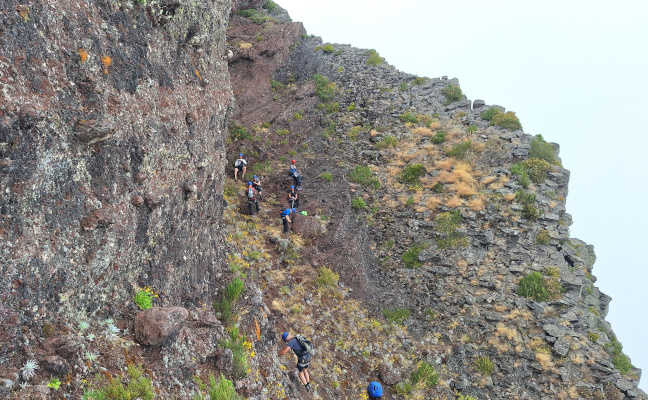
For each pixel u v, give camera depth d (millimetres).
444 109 25578
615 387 12445
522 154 20703
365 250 17375
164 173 7047
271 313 11523
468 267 16375
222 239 11531
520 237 17047
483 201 18594
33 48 4445
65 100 4797
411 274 16531
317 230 16750
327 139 24375
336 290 14406
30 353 3922
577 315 14477
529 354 13438
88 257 5031
